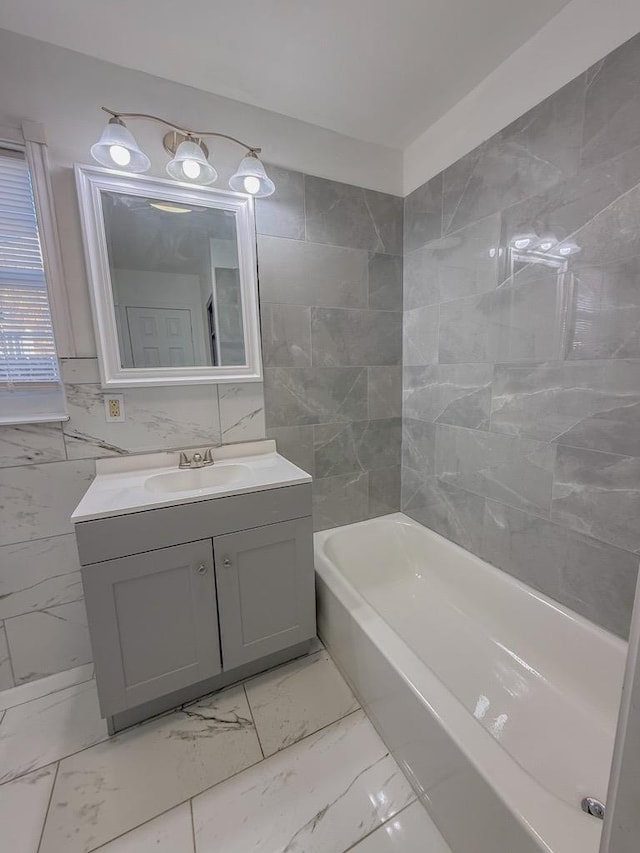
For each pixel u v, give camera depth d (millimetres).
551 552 1412
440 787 958
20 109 1248
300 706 1354
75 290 1388
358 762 1156
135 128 1409
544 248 1317
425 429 2010
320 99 1565
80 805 1050
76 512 1104
